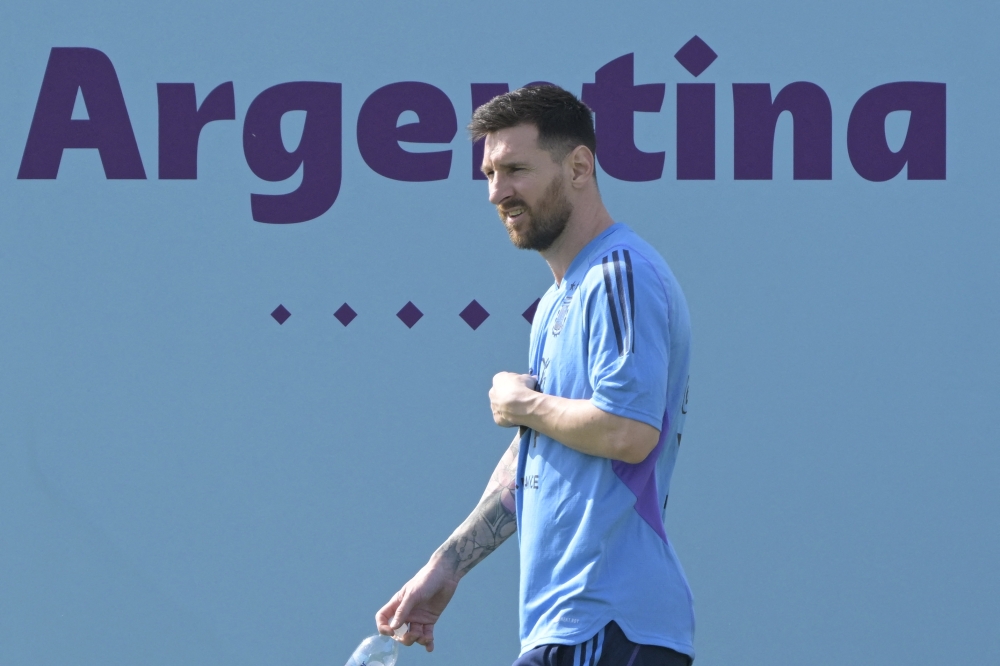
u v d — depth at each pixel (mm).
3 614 12453
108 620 12516
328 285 12609
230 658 12523
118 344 12555
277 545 12570
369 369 12586
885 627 12547
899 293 12594
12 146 12562
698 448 12562
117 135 12594
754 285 12578
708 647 12516
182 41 12609
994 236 12602
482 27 12617
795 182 12609
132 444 12539
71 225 12562
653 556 7695
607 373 7438
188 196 12602
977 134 12648
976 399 12578
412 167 12617
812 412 12578
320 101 12633
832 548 12562
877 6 12633
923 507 12578
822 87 12625
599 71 12609
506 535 8805
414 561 12570
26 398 12516
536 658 7711
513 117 7965
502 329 12578
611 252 7770
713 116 12609
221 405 12578
